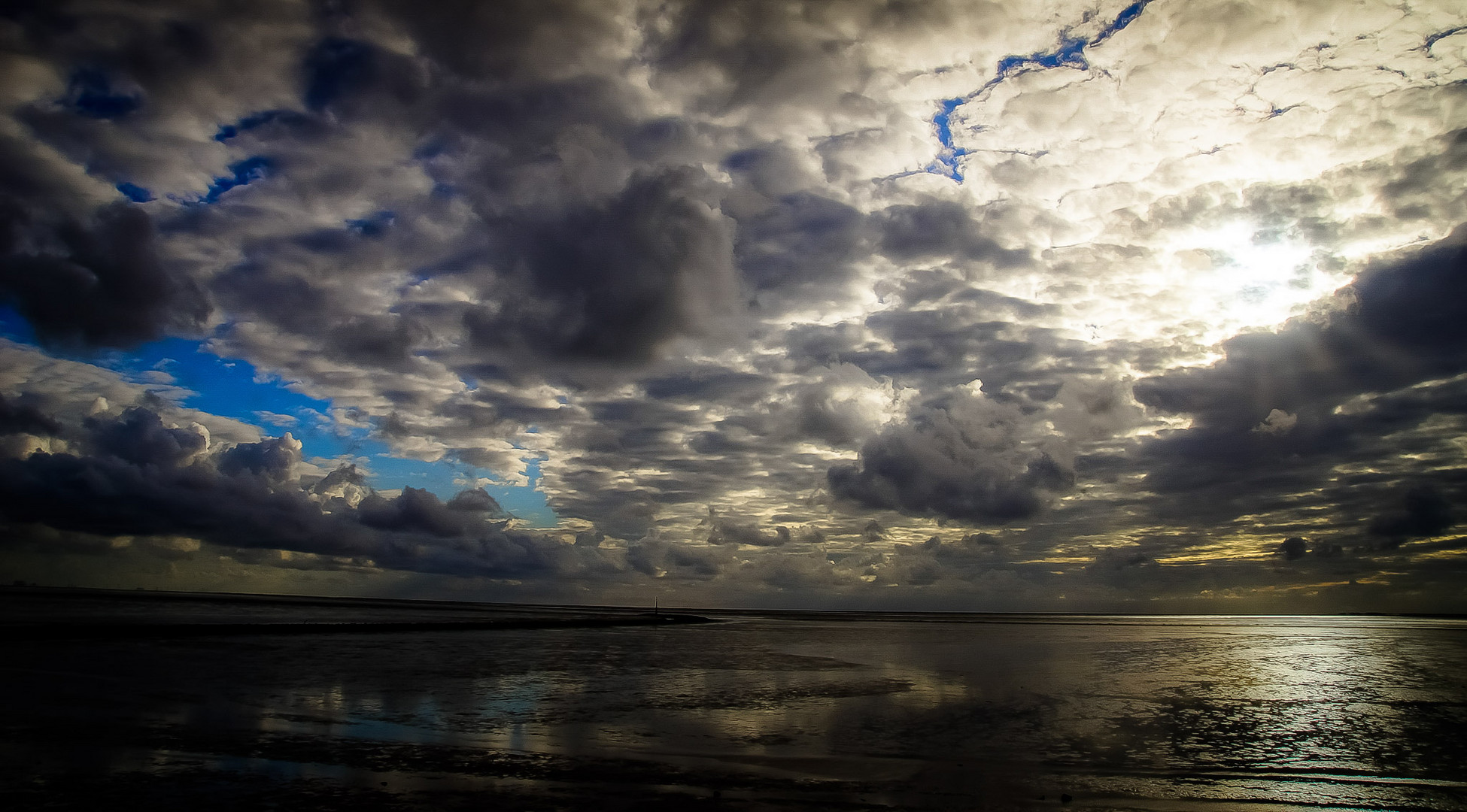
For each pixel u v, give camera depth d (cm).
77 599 13625
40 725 1872
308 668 3253
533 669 3528
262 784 1395
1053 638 7606
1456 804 1486
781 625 10738
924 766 1680
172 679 2759
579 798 1359
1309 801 1491
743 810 1314
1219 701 2750
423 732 1939
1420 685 3366
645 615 15288
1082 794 1485
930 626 10956
